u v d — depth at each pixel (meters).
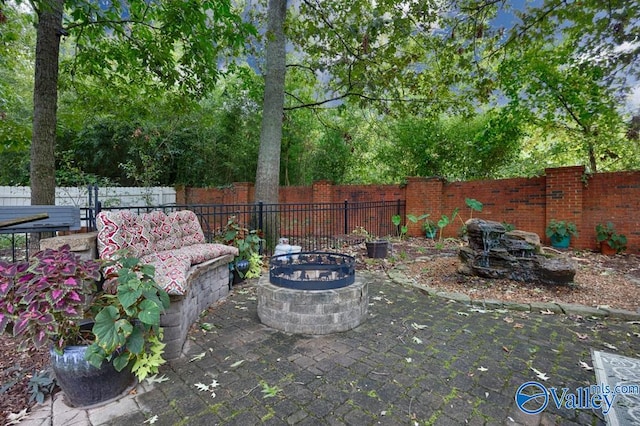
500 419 1.57
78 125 6.99
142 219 3.06
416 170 10.02
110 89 6.12
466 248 4.52
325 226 9.22
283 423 1.54
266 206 5.96
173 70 5.24
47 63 3.53
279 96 6.03
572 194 5.99
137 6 4.21
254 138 10.83
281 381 1.92
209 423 1.54
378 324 2.85
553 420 1.56
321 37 6.16
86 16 3.80
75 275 1.66
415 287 3.97
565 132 8.11
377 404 1.69
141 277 1.94
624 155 7.62
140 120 9.29
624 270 4.48
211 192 10.42
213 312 3.18
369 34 5.39
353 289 2.76
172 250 3.22
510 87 7.81
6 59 6.30
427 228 8.00
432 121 8.51
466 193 7.68
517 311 3.14
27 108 8.47
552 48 7.11
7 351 2.26
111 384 1.73
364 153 11.72
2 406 1.66
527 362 2.14
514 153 8.92
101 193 8.74
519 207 6.85
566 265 3.68
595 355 2.22
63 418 1.58
